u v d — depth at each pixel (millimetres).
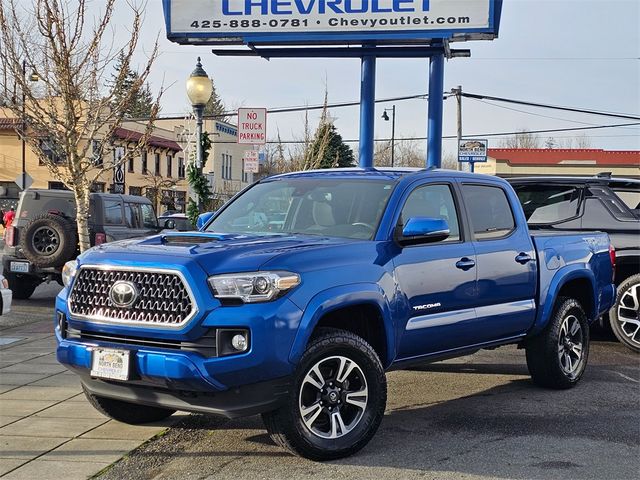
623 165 45531
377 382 5188
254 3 14719
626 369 8391
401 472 4887
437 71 15094
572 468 5027
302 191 6332
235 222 6402
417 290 5605
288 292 4727
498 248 6469
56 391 6934
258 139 12422
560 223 9898
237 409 4605
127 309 4781
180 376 4496
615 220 9773
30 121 10844
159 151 53688
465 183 6496
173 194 55625
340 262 5109
